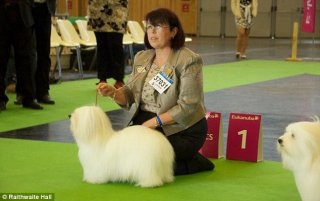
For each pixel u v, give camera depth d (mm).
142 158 3846
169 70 4215
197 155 4379
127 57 12352
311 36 24234
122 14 8438
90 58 11695
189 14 25109
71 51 11734
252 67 12766
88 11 8484
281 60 14562
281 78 10836
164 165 3947
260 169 4496
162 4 24766
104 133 3945
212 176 4270
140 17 24641
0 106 7012
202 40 22688
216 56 15539
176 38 4242
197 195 3773
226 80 10406
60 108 7336
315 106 7641
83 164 4031
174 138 4219
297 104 7797
